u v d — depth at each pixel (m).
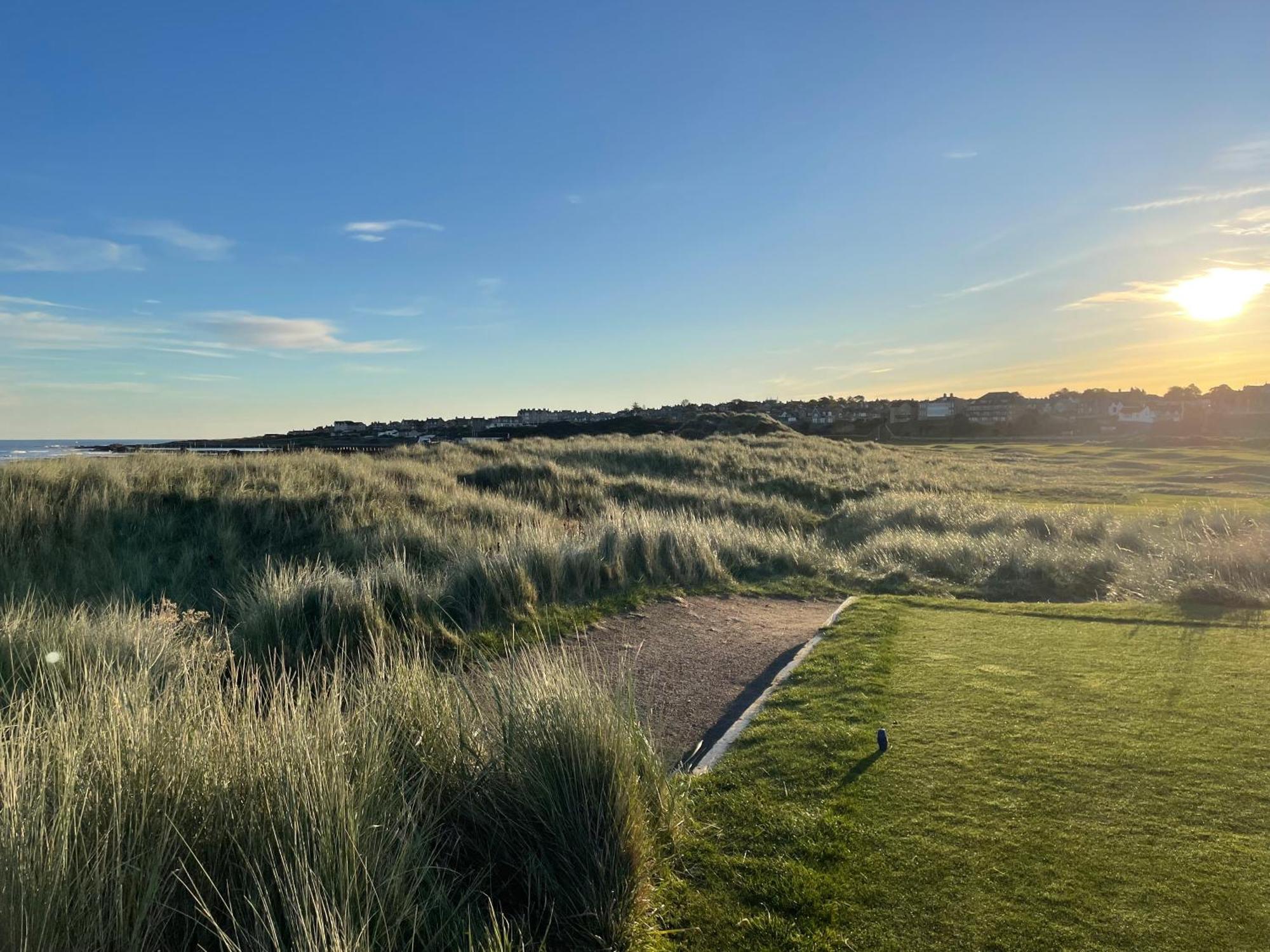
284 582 8.03
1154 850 3.04
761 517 17.95
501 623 7.81
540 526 13.81
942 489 25.34
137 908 2.41
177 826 2.77
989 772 3.78
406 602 7.79
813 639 6.77
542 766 3.27
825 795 3.66
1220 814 3.29
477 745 3.70
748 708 5.04
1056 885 2.85
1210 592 8.12
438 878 2.89
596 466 24.95
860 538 15.69
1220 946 2.47
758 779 3.90
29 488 11.79
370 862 2.70
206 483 13.77
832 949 2.60
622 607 8.75
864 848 3.18
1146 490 26.92
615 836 3.03
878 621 7.16
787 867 3.10
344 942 2.24
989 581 11.09
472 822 3.35
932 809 3.45
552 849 3.10
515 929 2.77
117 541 11.07
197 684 4.38
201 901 2.45
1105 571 10.98
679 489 19.80
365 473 16.64
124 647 5.73
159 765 2.99
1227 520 13.09
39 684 4.79
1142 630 6.61
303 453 20.77
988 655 5.87
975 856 3.06
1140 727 4.28
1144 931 2.57
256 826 2.80
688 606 9.08
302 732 3.19
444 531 12.34
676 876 3.12
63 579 9.71
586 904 2.86
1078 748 4.01
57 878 2.27
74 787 2.78
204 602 9.60
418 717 3.88
